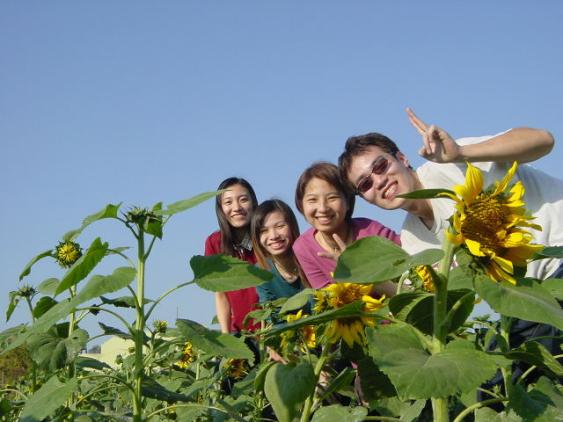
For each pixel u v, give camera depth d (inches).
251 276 60.6
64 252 84.8
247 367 107.9
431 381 43.8
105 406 101.3
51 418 73.7
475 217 49.0
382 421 65.3
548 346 78.3
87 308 60.9
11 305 84.3
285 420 62.7
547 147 85.0
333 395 86.0
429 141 81.0
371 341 47.7
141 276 60.6
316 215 102.6
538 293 48.9
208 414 78.9
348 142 95.5
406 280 77.3
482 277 48.8
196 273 61.0
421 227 93.0
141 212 60.2
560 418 50.1
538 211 85.7
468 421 71.8
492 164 88.0
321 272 105.6
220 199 133.3
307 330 82.0
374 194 93.2
